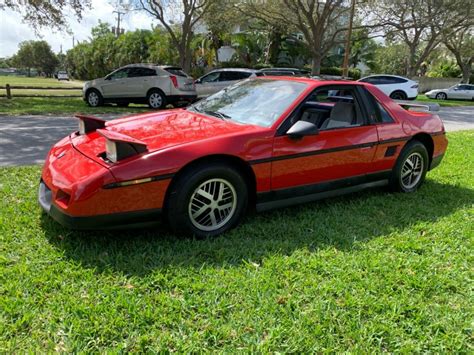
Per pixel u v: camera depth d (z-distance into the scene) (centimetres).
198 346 203
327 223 364
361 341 214
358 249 316
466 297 259
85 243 300
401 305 245
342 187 400
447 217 393
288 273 274
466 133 972
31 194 392
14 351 194
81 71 5741
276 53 2997
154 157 290
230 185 326
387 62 4753
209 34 3012
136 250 295
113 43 4344
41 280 249
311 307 239
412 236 345
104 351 196
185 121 364
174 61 3275
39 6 1574
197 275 266
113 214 282
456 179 534
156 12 1983
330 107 394
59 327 211
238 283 258
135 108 1405
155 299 238
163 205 300
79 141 337
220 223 331
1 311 220
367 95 416
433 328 227
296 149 349
